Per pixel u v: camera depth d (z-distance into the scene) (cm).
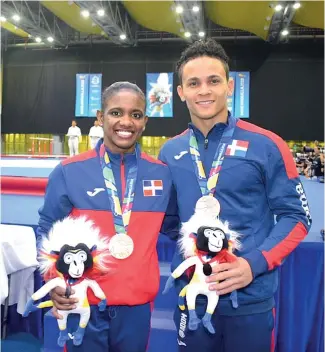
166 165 154
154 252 146
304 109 1519
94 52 1631
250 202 141
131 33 1553
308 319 245
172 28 1391
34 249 259
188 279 142
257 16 1234
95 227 140
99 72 1631
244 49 1535
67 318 140
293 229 136
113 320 140
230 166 142
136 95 143
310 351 247
